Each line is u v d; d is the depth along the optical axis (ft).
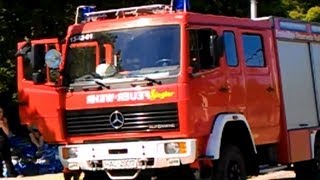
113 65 35.55
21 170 54.60
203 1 72.95
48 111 37.63
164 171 36.11
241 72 37.96
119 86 35.17
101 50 36.14
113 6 65.36
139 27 35.42
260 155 40.60
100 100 35.50
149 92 34.42
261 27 40.63
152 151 34.37
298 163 45.60
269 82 40.63
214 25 36.17
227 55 37.01
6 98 66.28
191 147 33.96
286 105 42.27
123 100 34.96
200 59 34.96
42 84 37.70
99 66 35.83
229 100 36.76
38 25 65.46
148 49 34.99
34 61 37.47
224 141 36.83
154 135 34.50
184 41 34.27
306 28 45.78
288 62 43.06
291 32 43.73
